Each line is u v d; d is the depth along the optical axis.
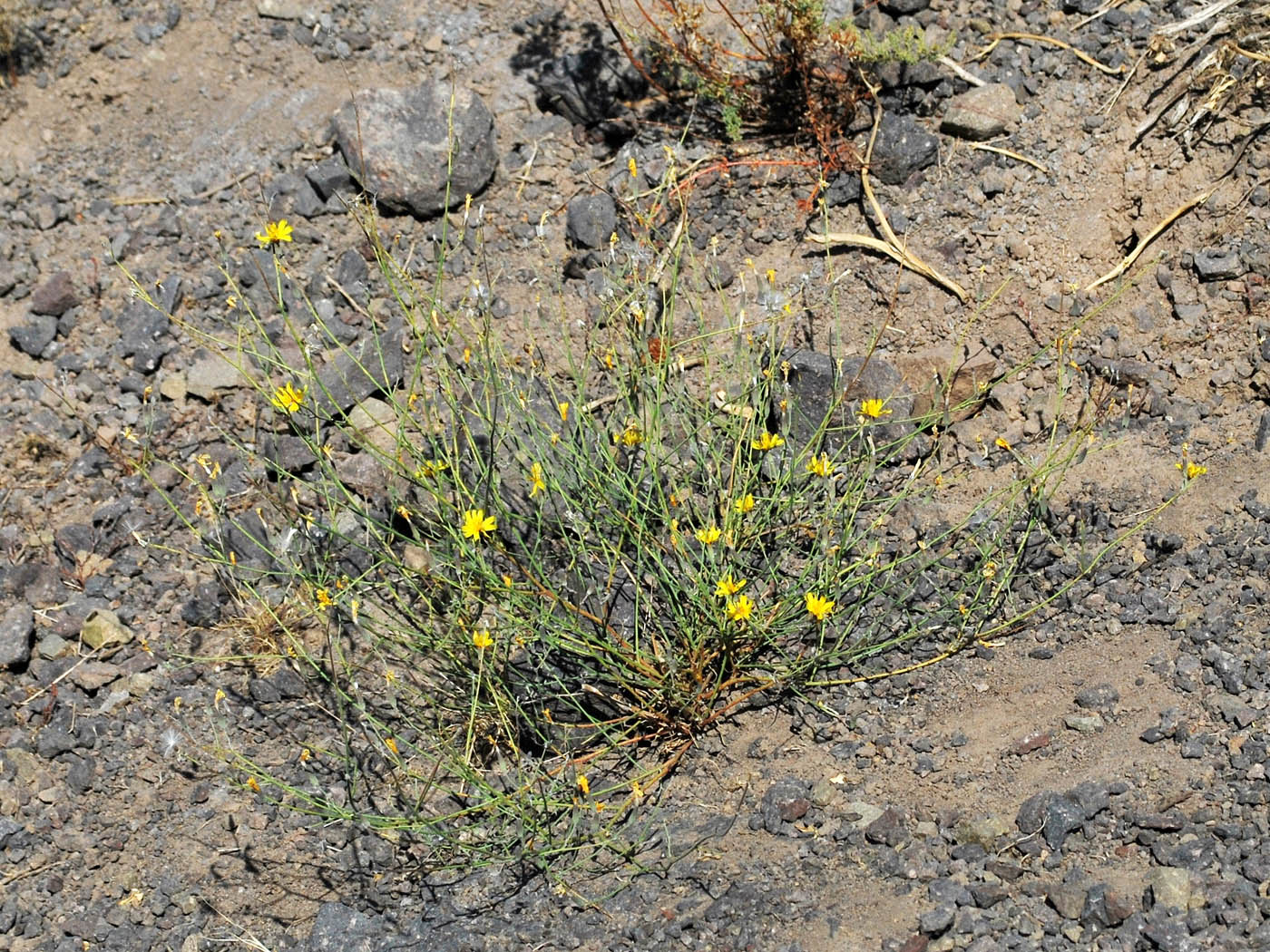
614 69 2.00
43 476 1.92
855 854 1.71
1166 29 1.92
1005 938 1.66
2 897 1.76
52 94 2.07
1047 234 1.90
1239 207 1.87
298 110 2.04
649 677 1.78
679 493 1.81
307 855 1.76
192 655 1.84
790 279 1.92
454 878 1.74
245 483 1.90
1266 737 1.70
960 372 1.86
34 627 1.85
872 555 1.79
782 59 1.96
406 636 1.81
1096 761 1.71
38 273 1.99
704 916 1.69
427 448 1.88
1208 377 1.84
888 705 1.77
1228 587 1.76
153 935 1.74
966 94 1.94
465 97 1.99
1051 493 1.80
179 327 1.96
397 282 1.96
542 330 1.92
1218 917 1.64
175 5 2.09
